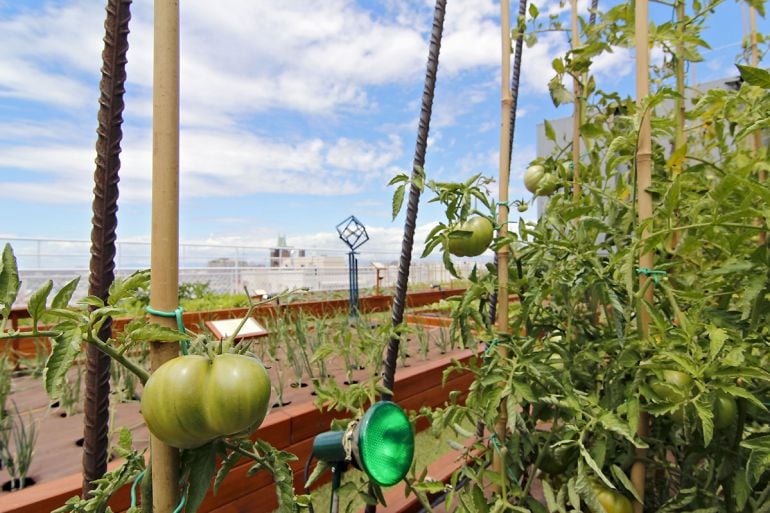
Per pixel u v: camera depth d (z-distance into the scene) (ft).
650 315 3.35
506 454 4.26
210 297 22.81
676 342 3.18
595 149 5.26
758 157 3.29
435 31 4.06
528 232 4.18
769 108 3.75
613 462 3.96
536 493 5.51
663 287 3.34
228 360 2.00
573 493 3.48
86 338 1.89
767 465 2.91
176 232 2.08
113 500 4.56
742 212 2.77
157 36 2.01
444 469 6.70
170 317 2.06
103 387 2.43
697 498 3.72
